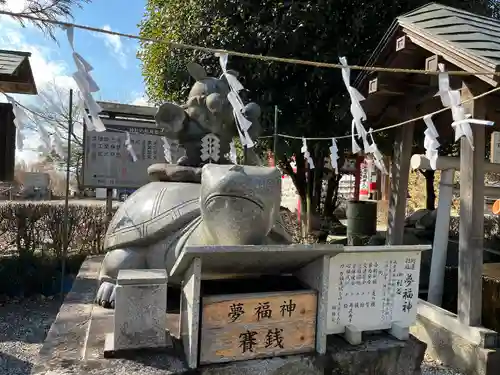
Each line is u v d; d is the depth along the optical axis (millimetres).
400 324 2471
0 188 14672
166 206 2775
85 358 1966
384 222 12055
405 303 2512
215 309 1942
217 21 6113
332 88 6160
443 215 4352
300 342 2105
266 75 6223
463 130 2531
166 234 2699
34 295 5684
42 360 1956
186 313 2043
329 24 5738
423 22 3854
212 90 3195
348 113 5711
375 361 2230
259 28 5812
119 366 1896
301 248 2002
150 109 6320
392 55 4242
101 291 2852
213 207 2029
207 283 2244
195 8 6246
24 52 5301
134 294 2053
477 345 3383
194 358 1896
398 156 4758
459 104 2406
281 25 5672
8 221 6305
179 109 3195
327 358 2127
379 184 13102
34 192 15180
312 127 6473
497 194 4777
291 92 6250
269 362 2008
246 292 2115
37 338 4352
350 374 2168
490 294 4176
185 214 2682
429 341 3953
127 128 6098
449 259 6188
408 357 2312
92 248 6629
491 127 4473
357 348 2240
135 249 2824
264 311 2031
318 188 7750
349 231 6785
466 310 3545
